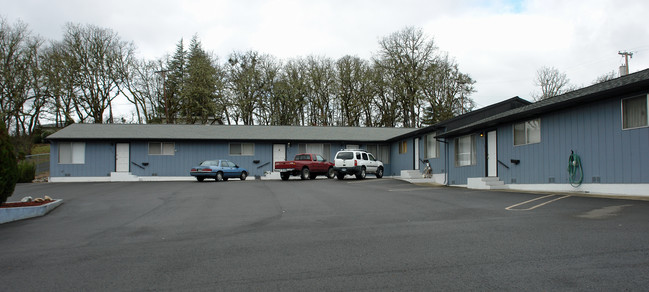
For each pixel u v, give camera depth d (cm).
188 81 4453
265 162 3066
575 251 582
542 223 807
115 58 4041
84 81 3909
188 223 977
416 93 4238
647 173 1138
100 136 2828
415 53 4216
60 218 1120
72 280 528
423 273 516
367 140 3212
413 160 2769
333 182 2305
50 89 3588
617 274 478
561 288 443
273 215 1074
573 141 1399
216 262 601
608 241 629
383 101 4722
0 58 3281
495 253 595
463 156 2119
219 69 4506
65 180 2800
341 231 817
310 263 582
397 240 713
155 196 1622
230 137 2984
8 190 1157
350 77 4678
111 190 1936
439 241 690
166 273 550
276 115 4722
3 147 1141
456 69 4584
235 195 1595
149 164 2898
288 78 4688
